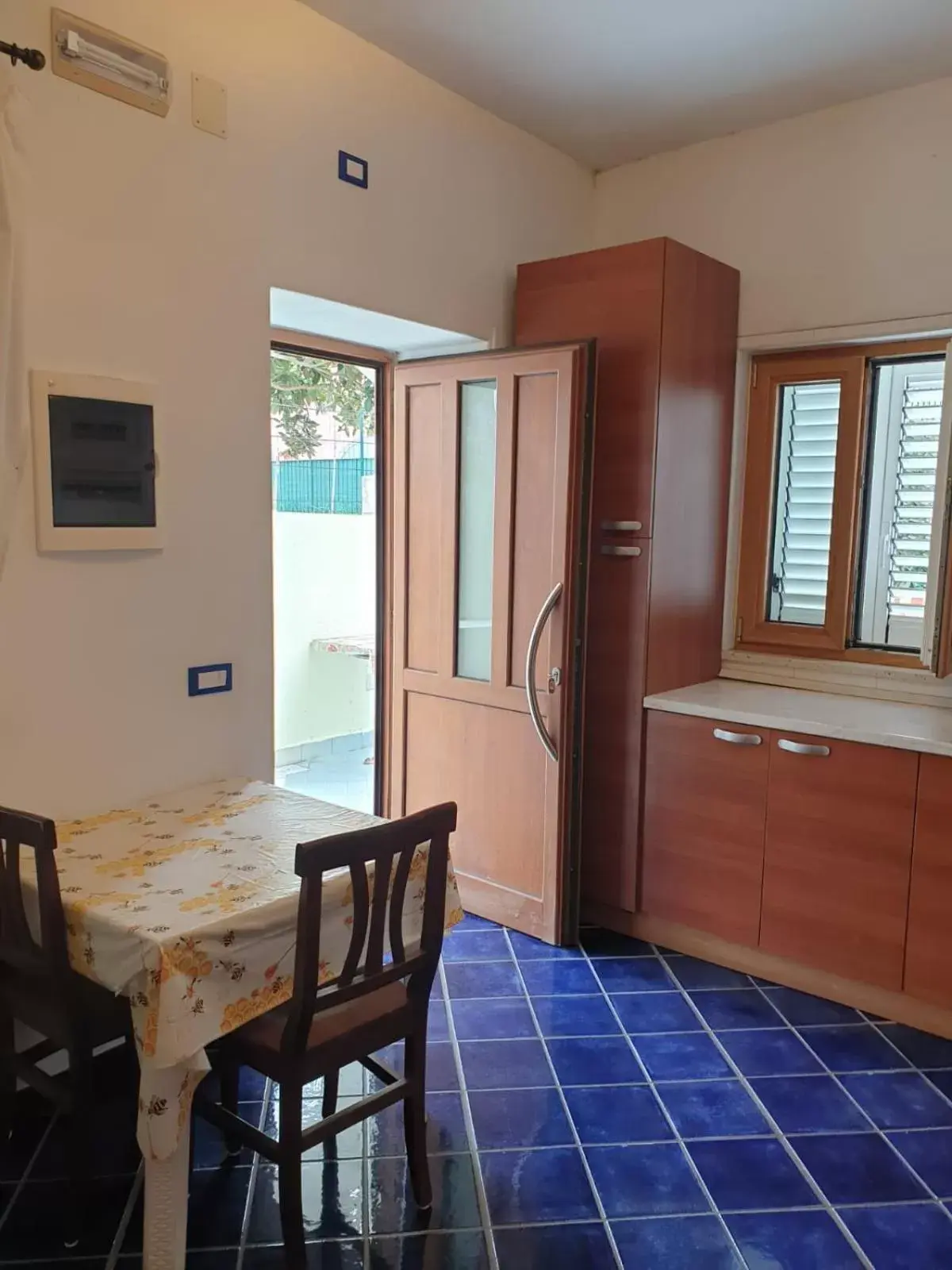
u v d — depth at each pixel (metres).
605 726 3.17
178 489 2.36
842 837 2.69
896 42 2.71
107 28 2.11
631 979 2.91
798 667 3.30
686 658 3.26
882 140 3.01
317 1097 2.29
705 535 3.28
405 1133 1.90
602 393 3.07
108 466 2.19
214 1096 2.13
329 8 2.57
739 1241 1.85
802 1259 1.80
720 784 2.93
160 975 1.54
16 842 1.69
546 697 3.04
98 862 1.91
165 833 2.10
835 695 3.18
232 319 2.45
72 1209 1.78
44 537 2.09
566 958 3.04
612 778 3.18
